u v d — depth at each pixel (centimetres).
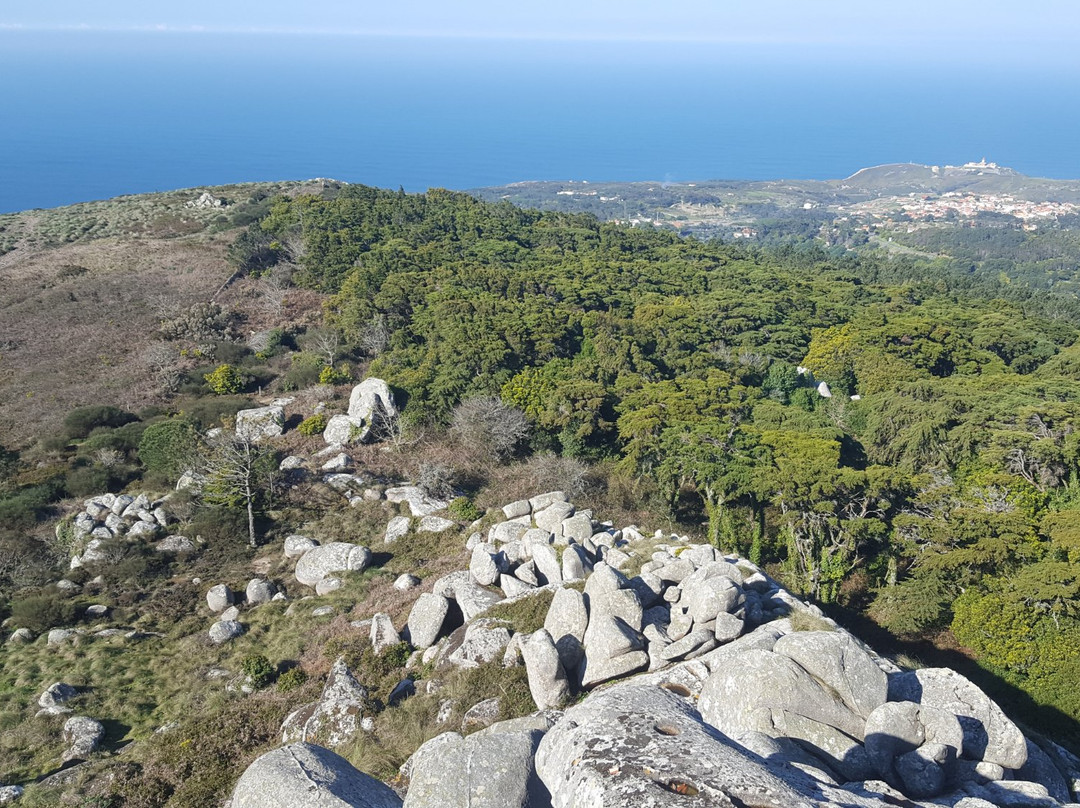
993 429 4091
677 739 859
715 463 3628
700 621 1847
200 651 2717
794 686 1314
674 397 4594
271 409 4734
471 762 1038
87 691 2495
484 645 2036
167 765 2031
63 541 3566
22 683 2541
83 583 3231
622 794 753
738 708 1321
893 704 1316
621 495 3962
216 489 3719
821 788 955
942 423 4181
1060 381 5416
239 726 2172
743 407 4784
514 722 1284
